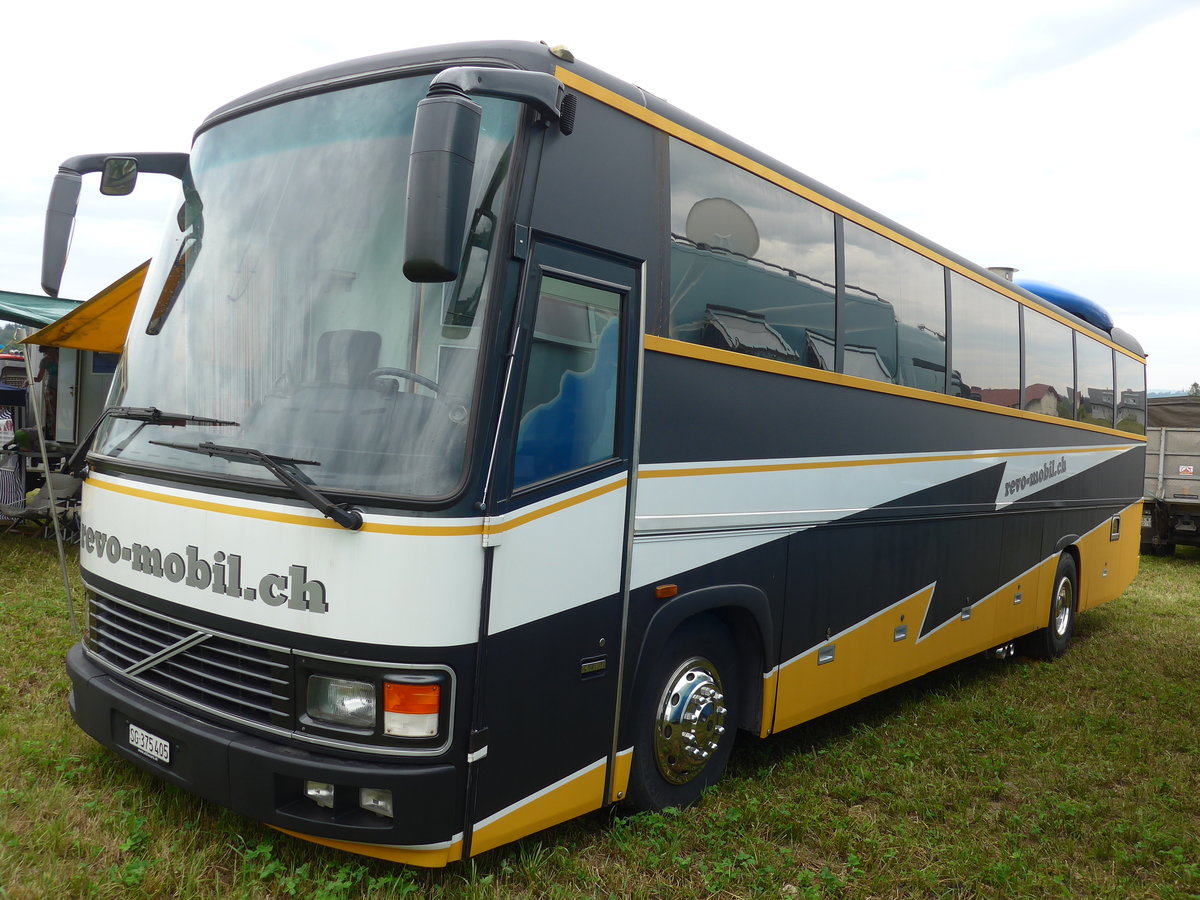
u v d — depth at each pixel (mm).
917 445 6504
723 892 3988
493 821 3592
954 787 5445
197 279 4059
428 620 3283
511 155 3541
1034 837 4934
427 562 3277
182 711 3730
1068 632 9578
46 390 12328
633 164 4109
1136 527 11570
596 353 3914
